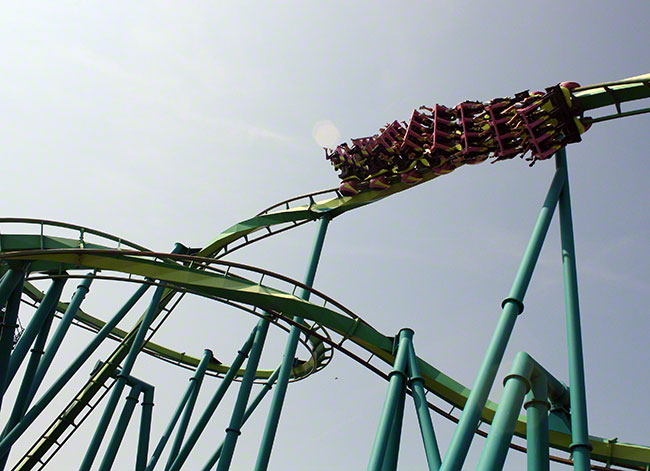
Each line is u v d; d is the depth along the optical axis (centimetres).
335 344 1653
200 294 1608
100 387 1997
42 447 1958
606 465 1672
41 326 1623
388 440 1345
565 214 1510
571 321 1333
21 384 1570
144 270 1522
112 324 1847
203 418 1838
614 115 1512
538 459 1055
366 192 1952
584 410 1215
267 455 1423
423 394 1460
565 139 1556
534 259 1350
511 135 1628
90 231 1642
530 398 1112
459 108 1739
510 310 1247
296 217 2017
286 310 1548
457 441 1020
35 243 1512
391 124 1892
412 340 1594
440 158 1800
